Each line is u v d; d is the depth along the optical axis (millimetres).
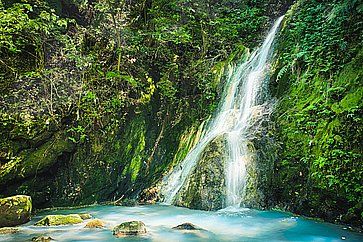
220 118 9516
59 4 9820
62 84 8820
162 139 9938
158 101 10258
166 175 9227
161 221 6680
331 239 5320
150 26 10586
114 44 9867
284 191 7039
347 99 6496
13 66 8289
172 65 10531
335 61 7371
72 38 9508
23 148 8008
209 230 5949
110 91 9430
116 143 9312
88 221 6688
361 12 7312
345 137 6203
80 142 8812
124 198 9156
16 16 7883
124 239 5461
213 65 10789
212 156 8039
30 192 8133
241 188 7551
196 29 11266
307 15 8938
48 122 8289
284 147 7293
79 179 8789
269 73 9117
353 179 5871
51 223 6375
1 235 5742
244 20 11938
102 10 9766
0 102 7918
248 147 7797
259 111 8562
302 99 7738
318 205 6410
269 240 5371
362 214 5637
